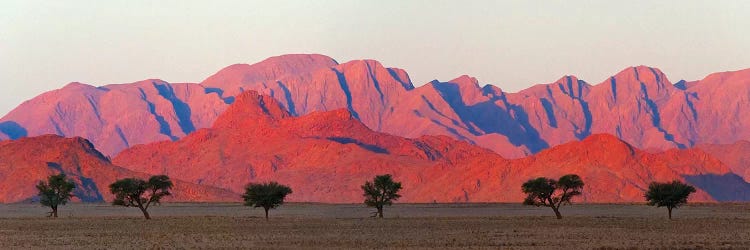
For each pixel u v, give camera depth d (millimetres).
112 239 177625
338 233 188125
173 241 172000
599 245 157500
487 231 191625
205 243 166750
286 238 176000
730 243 160500
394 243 162750
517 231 191500
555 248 152750
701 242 162625
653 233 185500
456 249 151500
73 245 165375
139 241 172375
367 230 196750
